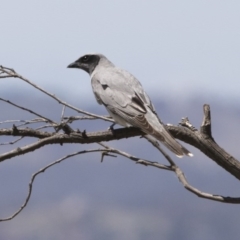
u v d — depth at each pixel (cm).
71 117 870
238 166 841
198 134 859
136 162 854
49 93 850
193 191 815
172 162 845
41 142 836
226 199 804
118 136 904
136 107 1037
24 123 842
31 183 838
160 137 902
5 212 9244
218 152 842
